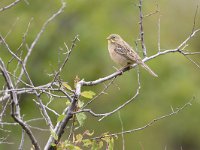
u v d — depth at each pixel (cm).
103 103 2234
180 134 2333
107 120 2217
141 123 2281
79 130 2102
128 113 2266
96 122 2189
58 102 1830
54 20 2344
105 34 2388
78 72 2300
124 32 2416
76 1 2388
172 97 2353
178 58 2405
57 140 798
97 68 2328
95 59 2338
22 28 2236
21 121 766
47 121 804
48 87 790
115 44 1252
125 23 2461
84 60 2336
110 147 806
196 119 2338
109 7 2470
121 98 2259
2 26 2216
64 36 2362
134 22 2464
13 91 752
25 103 2089
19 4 2283
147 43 2391
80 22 2397
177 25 2430
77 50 2333
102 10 2455
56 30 2359
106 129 2200
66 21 2389
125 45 1248
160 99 2344
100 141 809
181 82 2372
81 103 791
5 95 895
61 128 797
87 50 2347
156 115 2306
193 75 2434
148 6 2366
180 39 2427
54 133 773
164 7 2414
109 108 2230
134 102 2295
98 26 2406
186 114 2336
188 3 2433
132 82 2291
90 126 2189
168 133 2327
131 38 2398
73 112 785
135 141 2266
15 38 2191
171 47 2400
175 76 2386
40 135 1789
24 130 809
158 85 2356
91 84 851
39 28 2283
